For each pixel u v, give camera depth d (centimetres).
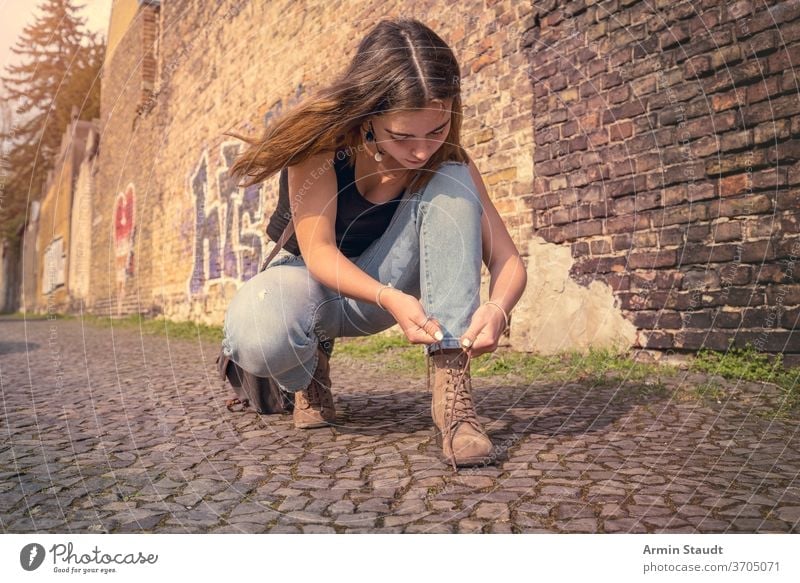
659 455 142
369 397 228
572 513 108
